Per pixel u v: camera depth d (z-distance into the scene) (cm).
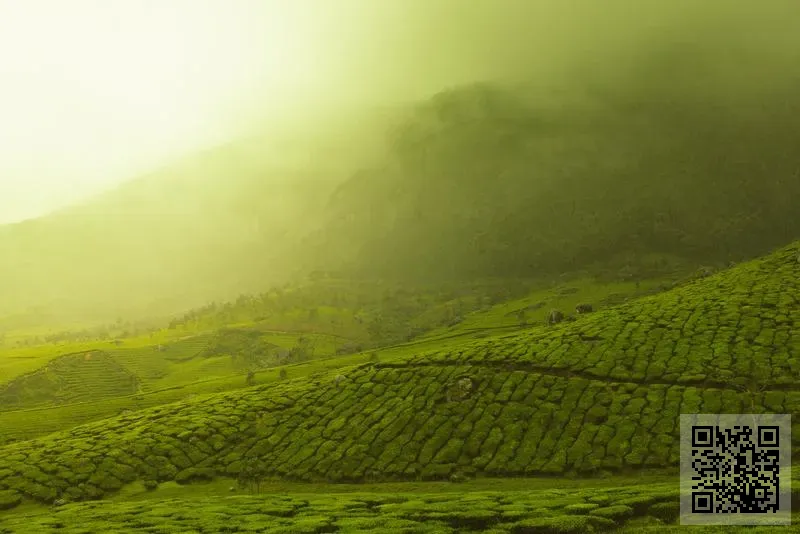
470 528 6334
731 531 4981
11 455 12794
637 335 13962
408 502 7981
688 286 18550
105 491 11081
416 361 15162
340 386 14538
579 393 11694
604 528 5744
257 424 13300
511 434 10912
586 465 9525
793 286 15425
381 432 11944
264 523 7169
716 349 12344
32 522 8462
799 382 10488
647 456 9362
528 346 14675
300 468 11294
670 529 5306
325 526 6688
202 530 6988
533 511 6488
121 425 14300
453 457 10650
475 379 13088
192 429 13175
